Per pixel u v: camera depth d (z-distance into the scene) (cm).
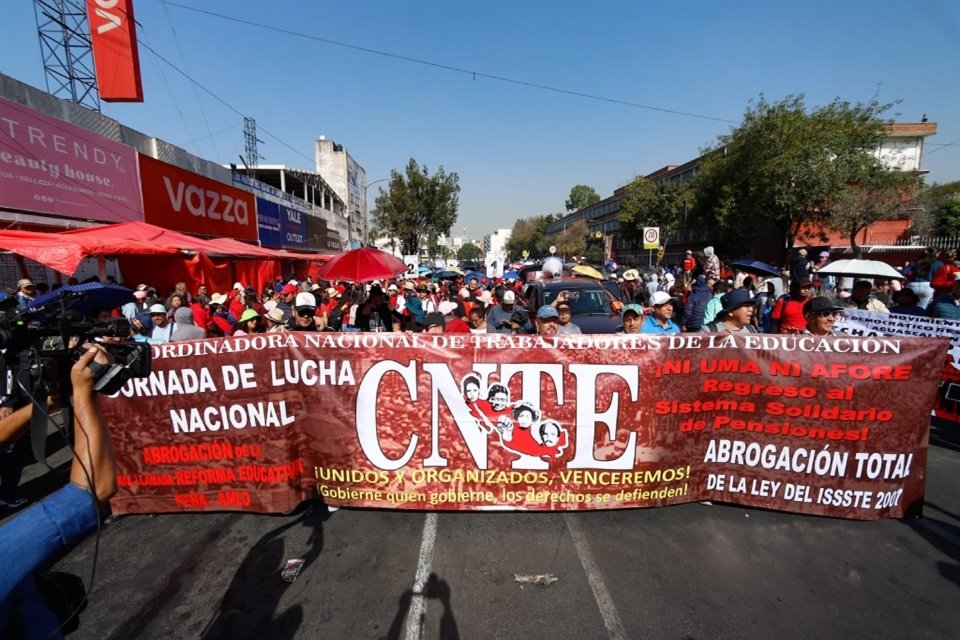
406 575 271
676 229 4206
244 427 319
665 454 322
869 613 243
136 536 310
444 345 313
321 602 251
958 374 486
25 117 849
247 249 1406
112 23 1201
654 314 477
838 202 2398
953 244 2264
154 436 321
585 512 335
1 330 138
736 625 235
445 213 3941
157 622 239
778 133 2427
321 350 316
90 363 126
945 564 283
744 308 400
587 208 8494
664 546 297
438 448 321
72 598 128
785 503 327
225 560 286
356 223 6781
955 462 445
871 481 318
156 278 1180
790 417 318
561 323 511
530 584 264
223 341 312
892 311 589
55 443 488
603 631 231
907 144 3662
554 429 318
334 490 329
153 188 1226
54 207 909
